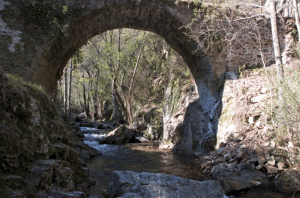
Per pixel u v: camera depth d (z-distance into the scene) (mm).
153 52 19703
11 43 6867
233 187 4328
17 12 7012
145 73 20531
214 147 7215
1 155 2562
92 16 7984
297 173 4297
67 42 7965
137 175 3902
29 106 3406
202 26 8430
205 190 3816
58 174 3234
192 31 8383
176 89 12625
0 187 2281
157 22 9086
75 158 4461
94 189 4359
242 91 7281
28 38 7035
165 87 17828
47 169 2986
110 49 16797
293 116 4578
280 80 5293
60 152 3924
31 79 6926
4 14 6852
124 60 18344
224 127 7105
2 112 2912
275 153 5012
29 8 7113
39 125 3537
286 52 8148
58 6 7441
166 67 17547
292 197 3953
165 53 18875
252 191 4328
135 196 3242
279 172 4645
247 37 8594
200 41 8555
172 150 9578
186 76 12445
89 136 13047
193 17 8383
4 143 2672
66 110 15430
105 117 25750
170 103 12586
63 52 8383
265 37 8531
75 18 7527
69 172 3547
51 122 4262
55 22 7230
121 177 3766
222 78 8508
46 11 7281
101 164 6832
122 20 9062
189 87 11438
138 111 17500
